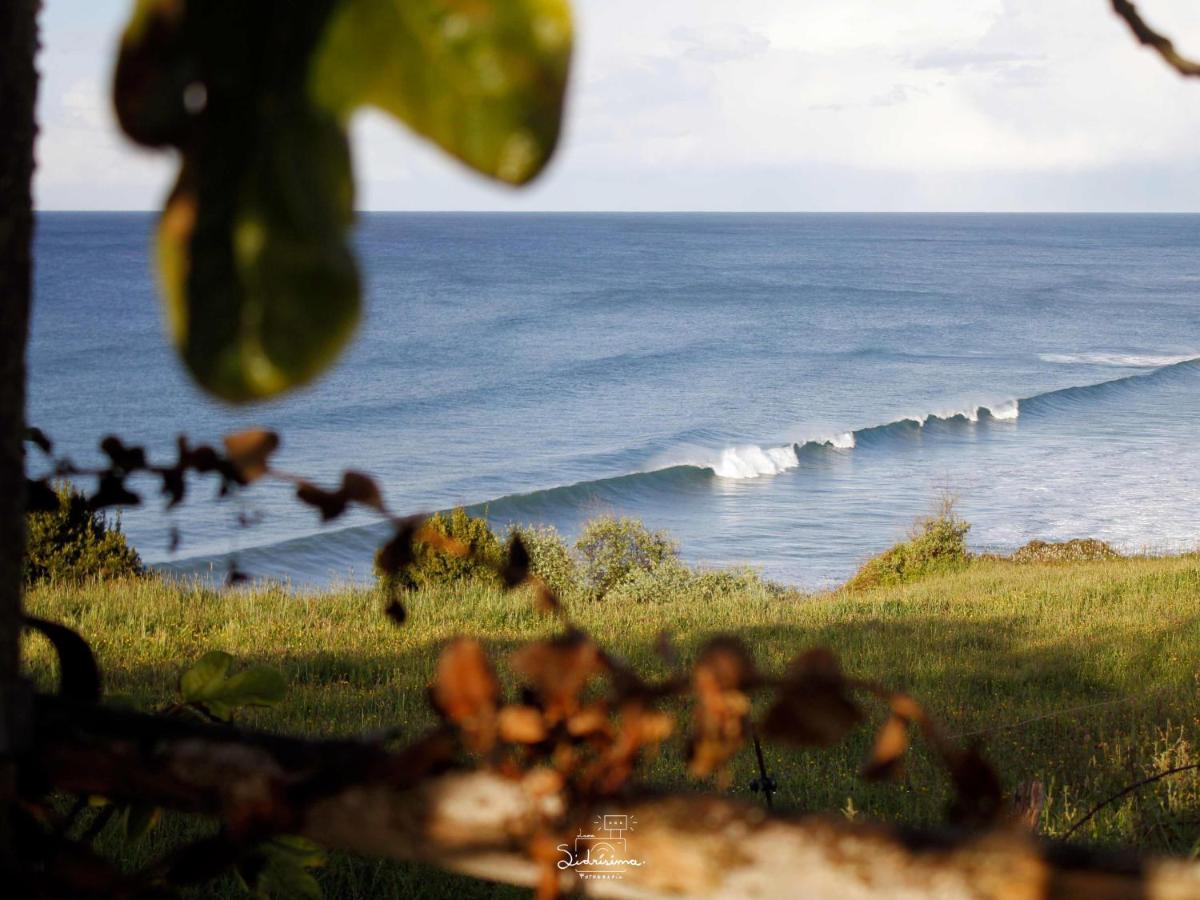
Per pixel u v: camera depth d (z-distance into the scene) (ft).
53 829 2.18
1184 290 385.91
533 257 524.52
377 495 2.16
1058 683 37.45
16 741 1.99
